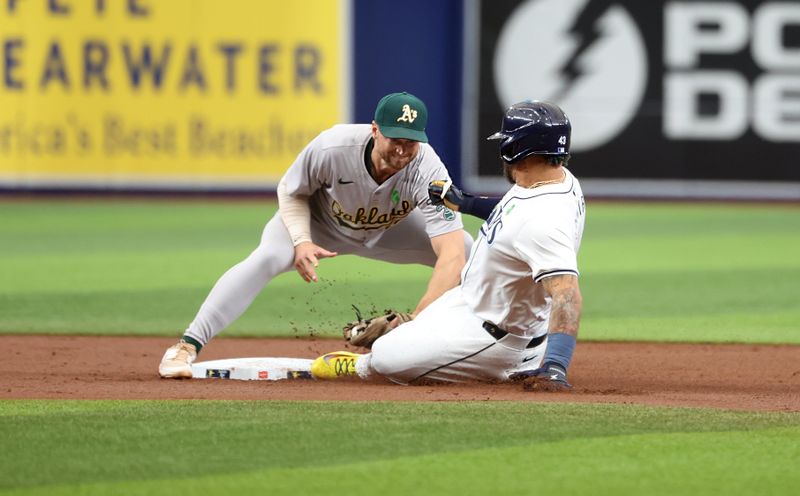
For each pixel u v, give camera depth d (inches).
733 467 584.4
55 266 1704.0
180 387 819.4
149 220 2358.5
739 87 2758.4
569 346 772.0
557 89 2780.5
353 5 2746.1
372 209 888.3
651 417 697.6
